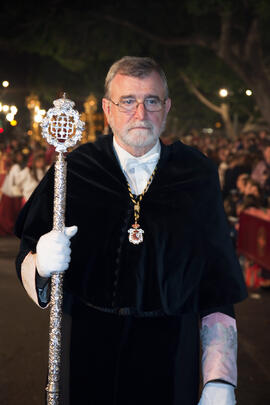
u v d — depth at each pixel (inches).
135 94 100.9
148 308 101.0
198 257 102.7
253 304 305.7
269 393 203.0
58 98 99.7
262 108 708.7
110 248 103.1
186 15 733.3
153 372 101.0
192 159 108.3
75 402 102.3
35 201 108.0
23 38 759.1
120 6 738.8
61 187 99.0
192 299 102.3
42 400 195.6
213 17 721.6
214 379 100.3
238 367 223.8
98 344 102.0
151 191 105.3
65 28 759.7
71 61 927.0
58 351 98.1
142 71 101.3
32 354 232.8
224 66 919.7
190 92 1534.2
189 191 105.1
